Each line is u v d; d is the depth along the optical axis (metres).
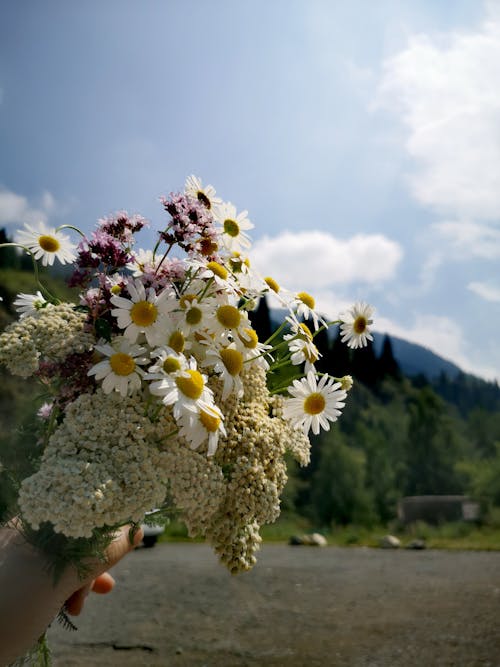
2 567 0.31
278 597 2.05
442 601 1.94
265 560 3.00
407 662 1.36
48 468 0.28
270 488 0.33
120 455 0.29
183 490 0.30
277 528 5.28
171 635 1.59
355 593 2.11
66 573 0.32
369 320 0.44
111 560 0.34
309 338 0.39
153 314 0.32
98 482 0.27
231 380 0.33
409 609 1.85
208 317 0.34
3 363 0.32
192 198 0.37
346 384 0.39
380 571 2.60
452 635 1.55
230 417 0.34
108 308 0.34
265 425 0.34
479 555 3.18
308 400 0.38
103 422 0.30
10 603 0.30
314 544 3.93
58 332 0.33
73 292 0.35
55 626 1.67
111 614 1.81
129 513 0.28
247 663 1.38
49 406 0.35
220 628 1.66
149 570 2.55
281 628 1.67
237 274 0.38
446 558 3.07
